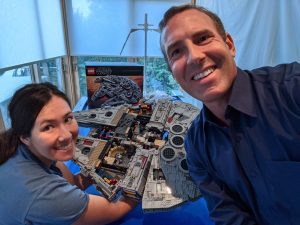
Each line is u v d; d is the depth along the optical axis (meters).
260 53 1.81
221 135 0.72
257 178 0.66
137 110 1.51
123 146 1.21
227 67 0.62
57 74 2.54
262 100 0.62
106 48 2.66
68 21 2.52
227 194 0.82
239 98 0.63
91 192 1.11
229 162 0.71
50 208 0.71
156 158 1.08
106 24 2.57
